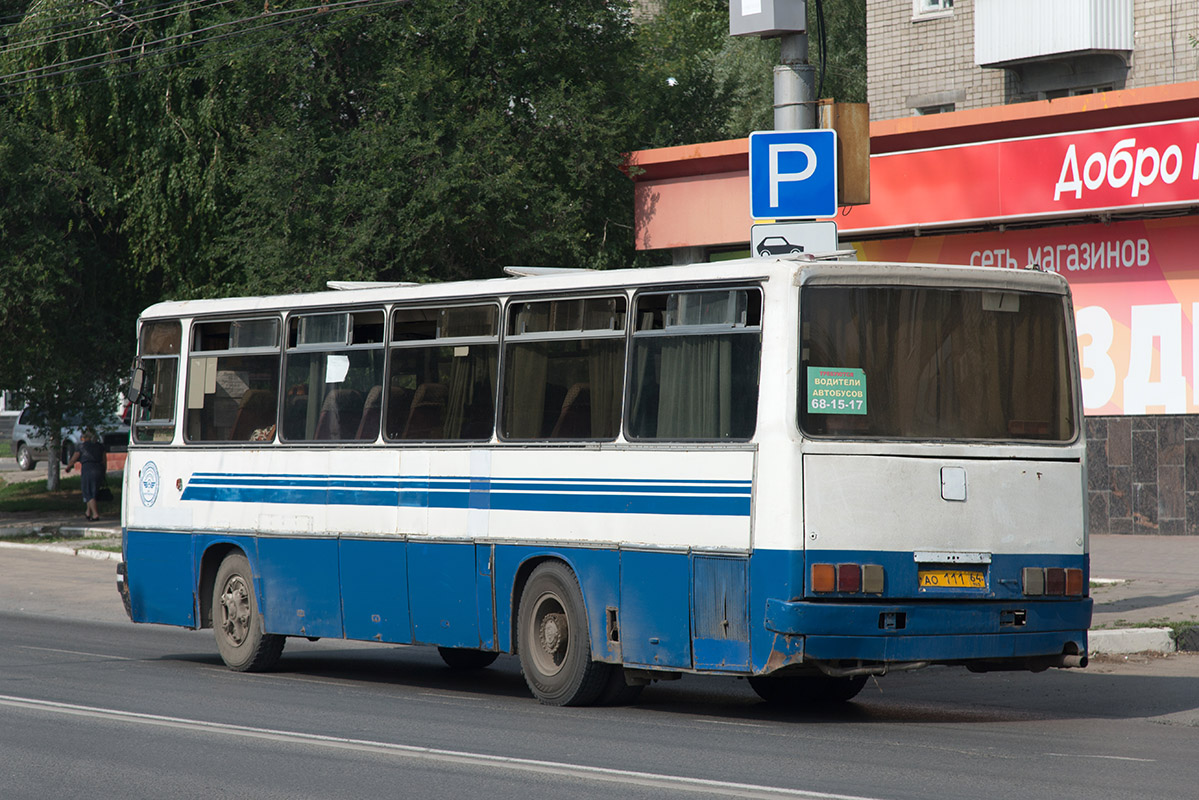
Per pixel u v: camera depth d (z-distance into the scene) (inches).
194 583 734.5
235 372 727.7
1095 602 828.6
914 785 406.6
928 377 528.7
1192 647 730.2
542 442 587.5
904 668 511.5
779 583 501.7
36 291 1505.9
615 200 1424.7
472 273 1381.6
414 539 633.0
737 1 751.7
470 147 1307.8
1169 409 1153.4
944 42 1485.0
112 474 2380.7
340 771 435.8
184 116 1435.8
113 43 1498.5
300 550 682.8
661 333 551.5
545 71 1389.0
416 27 1320.1
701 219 1339.8
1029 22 1373.0
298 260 1302.9
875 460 513.3
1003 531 528.7
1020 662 540.1
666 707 586.2
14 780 427.5
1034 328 549.0
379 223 1285.7
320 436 681.6
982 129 1182.9
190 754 467.2
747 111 2317.9
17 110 1577.3
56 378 1640.0
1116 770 432.1
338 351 679.1
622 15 1487.5
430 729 518.3
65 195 1539.1
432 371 637.9
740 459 518.6
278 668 727.7
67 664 733.9
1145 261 1158.3
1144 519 1169.4
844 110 732.0
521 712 564.4
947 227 1216.2
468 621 611.5
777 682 612.7
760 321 521.7
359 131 1311.5
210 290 1438.2
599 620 561.3
